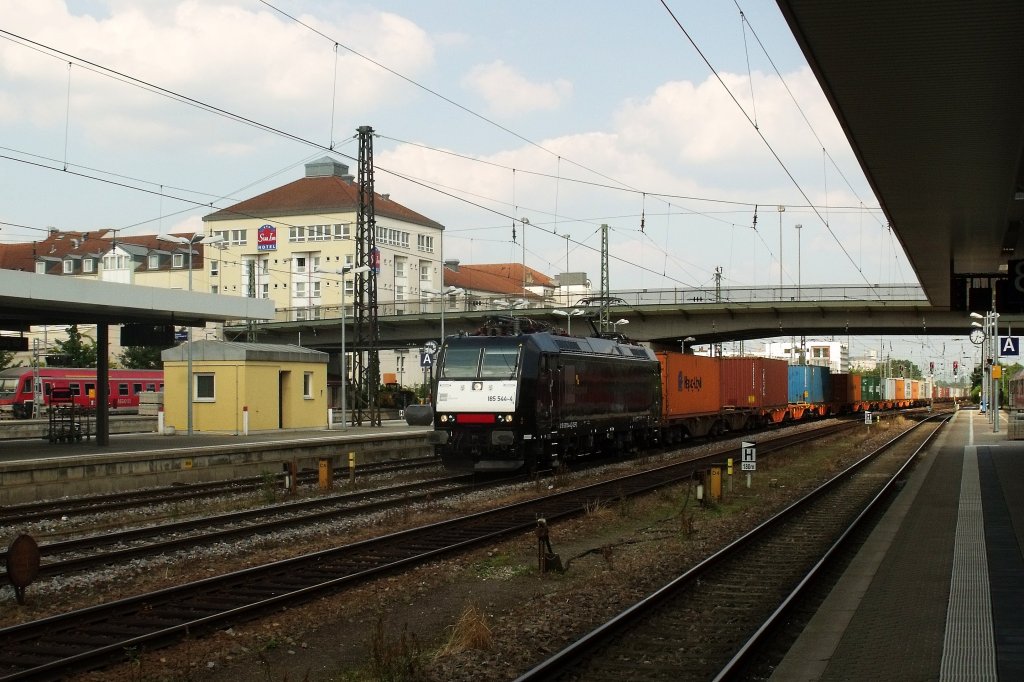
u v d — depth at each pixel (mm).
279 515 19562
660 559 14461
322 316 70250
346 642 10172
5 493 21328
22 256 109688
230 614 10633
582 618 10867
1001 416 86750
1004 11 11516
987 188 21203
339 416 59375
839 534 17047
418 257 106250
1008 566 12828
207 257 102750
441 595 12438
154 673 8938
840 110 15648
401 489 23906
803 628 10289
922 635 9289
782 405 57969
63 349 71375
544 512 19625
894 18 11773
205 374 38594
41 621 10164
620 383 33062
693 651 9617
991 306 29281
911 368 181375
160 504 21281
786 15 11734
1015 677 7809
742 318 58594
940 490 23094
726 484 25297
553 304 63906
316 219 99438
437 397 26750
